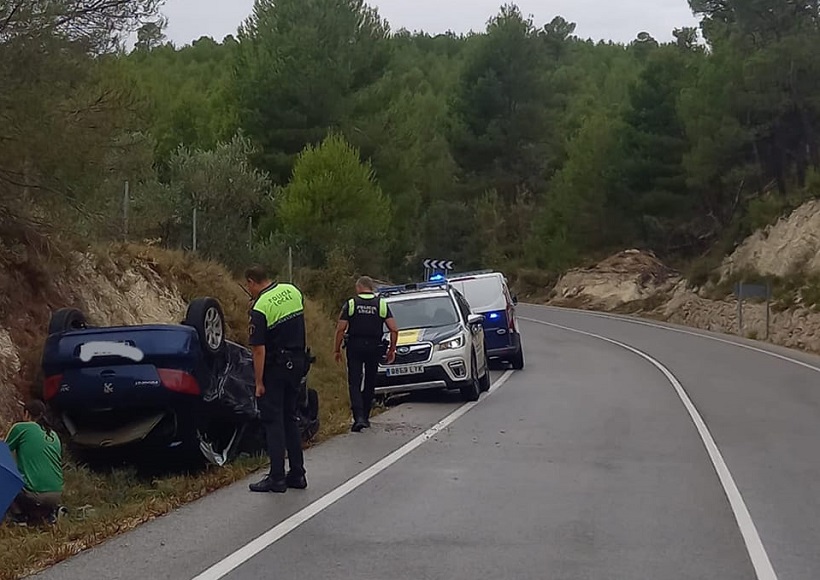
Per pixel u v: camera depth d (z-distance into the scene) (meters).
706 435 14.23
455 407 17.44
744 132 45.38
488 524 8.79
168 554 7.65
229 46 66.19
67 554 7.59
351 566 7.41
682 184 54.03
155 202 23.00
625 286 56.56
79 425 10.06
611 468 11.62
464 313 19.11
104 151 12.39
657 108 54.56
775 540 8.39
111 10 12.06
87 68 11.91
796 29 43.41
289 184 36.94
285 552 7.77
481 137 71.56
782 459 12.36
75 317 10.57
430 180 70.62
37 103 11.24
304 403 12.91
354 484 10.49
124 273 15.91
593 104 77.06
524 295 65.88
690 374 23.66
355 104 44.00
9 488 7.87
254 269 10.23
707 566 7.55
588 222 60.50
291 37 42.47
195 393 9.89
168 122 45.47
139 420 9.96
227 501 9.59
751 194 49.12
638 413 16.59
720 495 10.19
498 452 12.66
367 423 14.60
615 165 56.56
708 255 49.91
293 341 10.09
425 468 11.48
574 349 31.67
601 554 7.85
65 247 13.48
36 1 11.19
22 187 12.08
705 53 53.78
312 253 33.91
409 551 7.85
